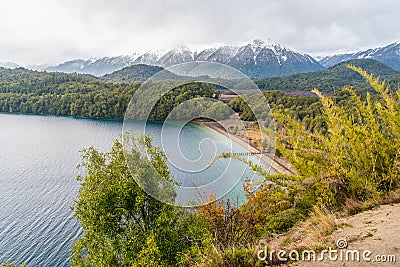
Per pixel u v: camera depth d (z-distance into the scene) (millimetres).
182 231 8023
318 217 3588
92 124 79688
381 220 3104
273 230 4129
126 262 9477
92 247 10578
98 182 9672
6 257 23797
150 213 8961
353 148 4266
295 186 4289
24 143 64188
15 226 28328
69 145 59938
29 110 112375
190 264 4113
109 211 9305
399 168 4168
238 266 2951
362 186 3953
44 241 26000
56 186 38750
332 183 4191
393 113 4168
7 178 41625
